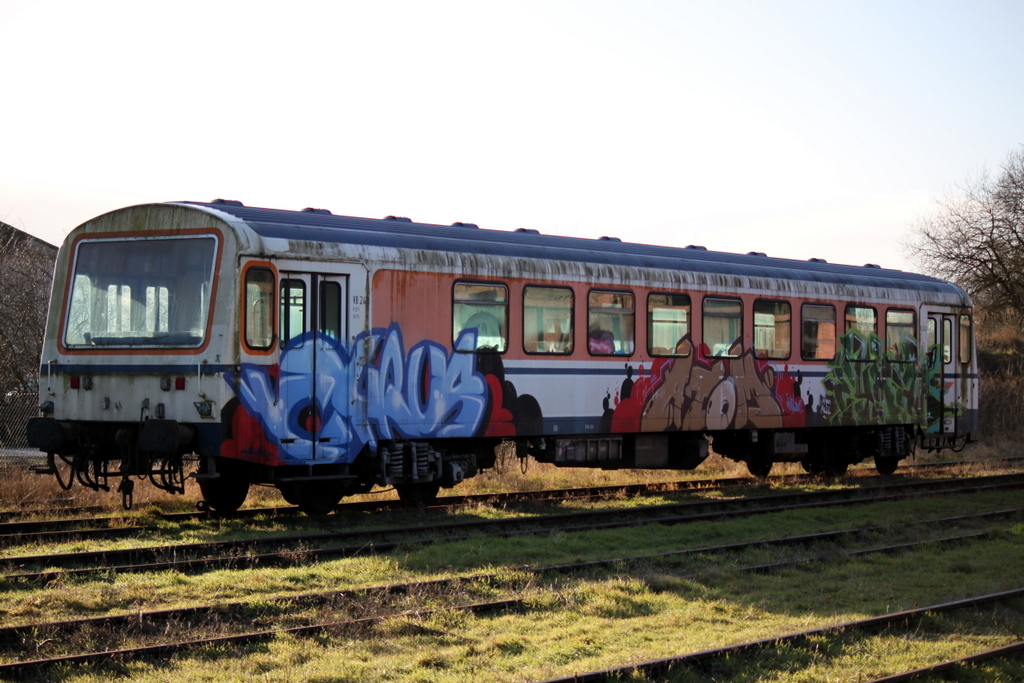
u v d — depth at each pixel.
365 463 12.59
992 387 29.98
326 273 11.76
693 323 15.31
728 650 6.77
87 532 10.64
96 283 11.94
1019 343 42.94
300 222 12.10
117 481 14.40
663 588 8.91
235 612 7.64
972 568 10.12
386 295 12.23
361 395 12.02
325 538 10.84
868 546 11.45
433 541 10.84
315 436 11.63
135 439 11.56
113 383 11.64
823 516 13.60
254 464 11.90
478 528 11.86
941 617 7.90
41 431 11.53
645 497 15.20
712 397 15.48
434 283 12.65
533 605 8.09
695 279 15.34
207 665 6.45
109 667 6.36
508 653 6.87
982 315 43.78
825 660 6.87
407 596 8.23
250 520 12.05
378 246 12.24
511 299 13.35
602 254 14.52
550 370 13.73
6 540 10.13
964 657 6.80
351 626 7.25
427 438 12.84
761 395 16.11
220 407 10.98
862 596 8.79
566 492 15.48
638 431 14.62
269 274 11.32
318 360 11.68
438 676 6.33
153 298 11.53
